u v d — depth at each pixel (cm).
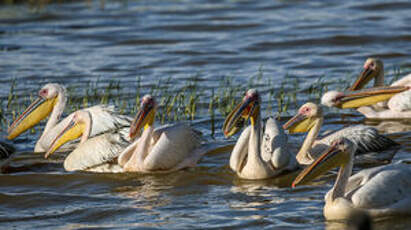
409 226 920
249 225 951
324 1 3547
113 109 1365
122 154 1248
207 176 1217
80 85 2000
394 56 2334
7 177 1238
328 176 1178
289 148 1343
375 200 941
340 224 937
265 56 2408
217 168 1263
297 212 997
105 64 2309
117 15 3312
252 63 2308
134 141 1294
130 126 1295
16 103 1788
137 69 2234
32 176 1244
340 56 2364
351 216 935
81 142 1324
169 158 1239
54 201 1104
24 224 993
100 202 1091
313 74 2097
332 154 962
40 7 3569
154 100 1254
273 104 1741
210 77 2098
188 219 988
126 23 3100
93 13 3381
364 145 1294
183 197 1104
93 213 1034
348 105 1484
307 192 1098
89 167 1273
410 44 2506
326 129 1520
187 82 2023
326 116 1638
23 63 2325
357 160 1254
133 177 1231
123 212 1034
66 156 1393
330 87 1894
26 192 1154
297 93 1853
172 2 3706
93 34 2862
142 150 1248
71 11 3444
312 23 2956
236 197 1091
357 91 1481
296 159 1236
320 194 1083
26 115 1484
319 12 3234
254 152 1175
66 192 1153
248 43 2623
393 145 1341
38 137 1545
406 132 1464
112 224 980
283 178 1182
